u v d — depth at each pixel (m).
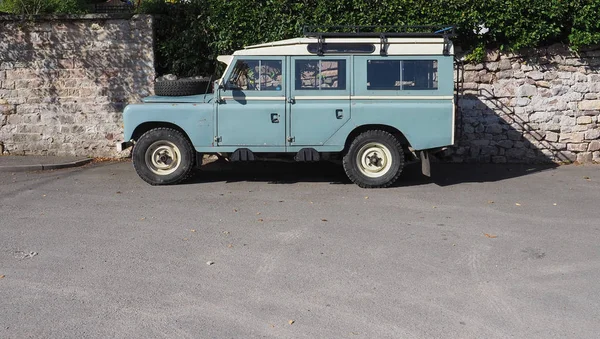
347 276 5.80
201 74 13.05
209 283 5.61
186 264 6.14
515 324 4.75
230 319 4.82
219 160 12.31
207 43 12.85
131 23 12.70
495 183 10.45
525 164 12.52
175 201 8.99
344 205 8.76
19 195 9.46
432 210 8.47
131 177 10.92
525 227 7.59
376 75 9.72
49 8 13.33
